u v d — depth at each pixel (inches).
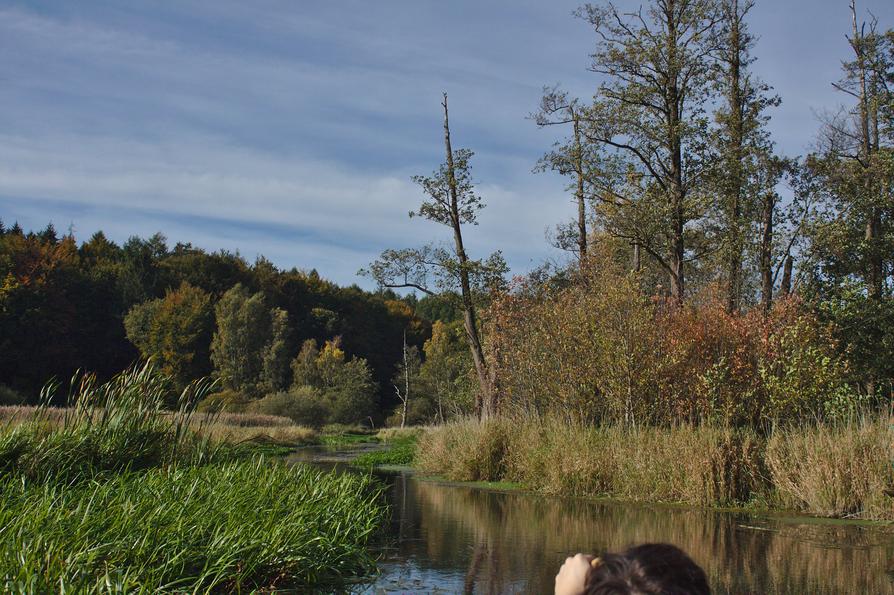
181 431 422.9
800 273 938.7
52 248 2630.4
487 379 1037.8
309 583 258.7
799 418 624.4
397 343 3555.6
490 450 663.8
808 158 956.6
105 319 2709.2
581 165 959.6
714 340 682.8
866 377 856.3
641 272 791.1
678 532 387.2
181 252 3799.2
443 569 290.4
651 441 547.8
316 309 3292.3
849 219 944.9
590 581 52.2
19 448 339.3
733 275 948.0
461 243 1045.2
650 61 912.3
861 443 466.6
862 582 277.3
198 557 243.4
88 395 402.9
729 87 954.1
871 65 1025.5
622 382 677.3
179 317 2637.8
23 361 2229.3
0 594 179.3
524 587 261.6
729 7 917.2
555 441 593.6
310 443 1401.3
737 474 502.9
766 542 358.6
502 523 413.4
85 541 224.7
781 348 666.8
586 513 455.5
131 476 347.9
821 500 454.0
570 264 992.2
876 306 868.0
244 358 2699.3
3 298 2194.9
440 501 514.6
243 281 3272.6
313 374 2637.8
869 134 1054.4
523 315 805.2
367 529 340.5
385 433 1745.8
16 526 221.1
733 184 899.4
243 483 346.6
